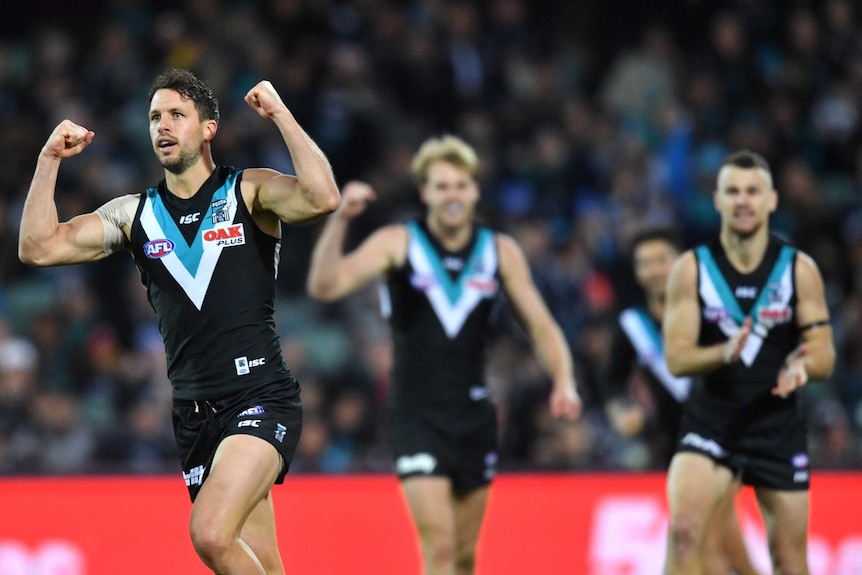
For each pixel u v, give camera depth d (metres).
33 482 26.30
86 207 40.28
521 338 37.00
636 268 25.33
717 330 21.52
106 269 39.50
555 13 49.62
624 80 47.75
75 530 26.23
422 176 24.02
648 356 25.17
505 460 33.94
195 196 16.78
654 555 27.06
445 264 23.64
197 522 15.44
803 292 21.27
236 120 42.25
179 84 16.66
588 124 45.72
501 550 26.92
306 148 16.19
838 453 33.94
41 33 46.44
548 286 39.75
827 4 49.34
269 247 16.98
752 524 26.83
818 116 47.06
